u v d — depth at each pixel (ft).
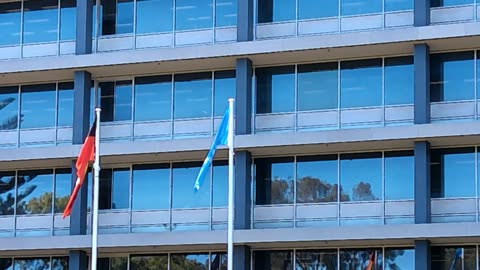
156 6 156.46
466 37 138.10
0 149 152.56
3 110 160.56
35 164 155.63
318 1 150.10
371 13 147.54
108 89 156.46
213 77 152.87
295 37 145.38
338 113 147.02
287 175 147.84
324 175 146.61
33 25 161.38
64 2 161.07
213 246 145.69
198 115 152.35
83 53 152.97
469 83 142.92
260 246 144.97
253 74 150.61
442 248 140.87
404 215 142.10
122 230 152.15
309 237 139.13
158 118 153.79
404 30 139.64
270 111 149.48
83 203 150.92
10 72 153.69
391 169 144.05
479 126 135.85
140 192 153.07
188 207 150.51
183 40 154.30
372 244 142.10
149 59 148.56
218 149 144.56
